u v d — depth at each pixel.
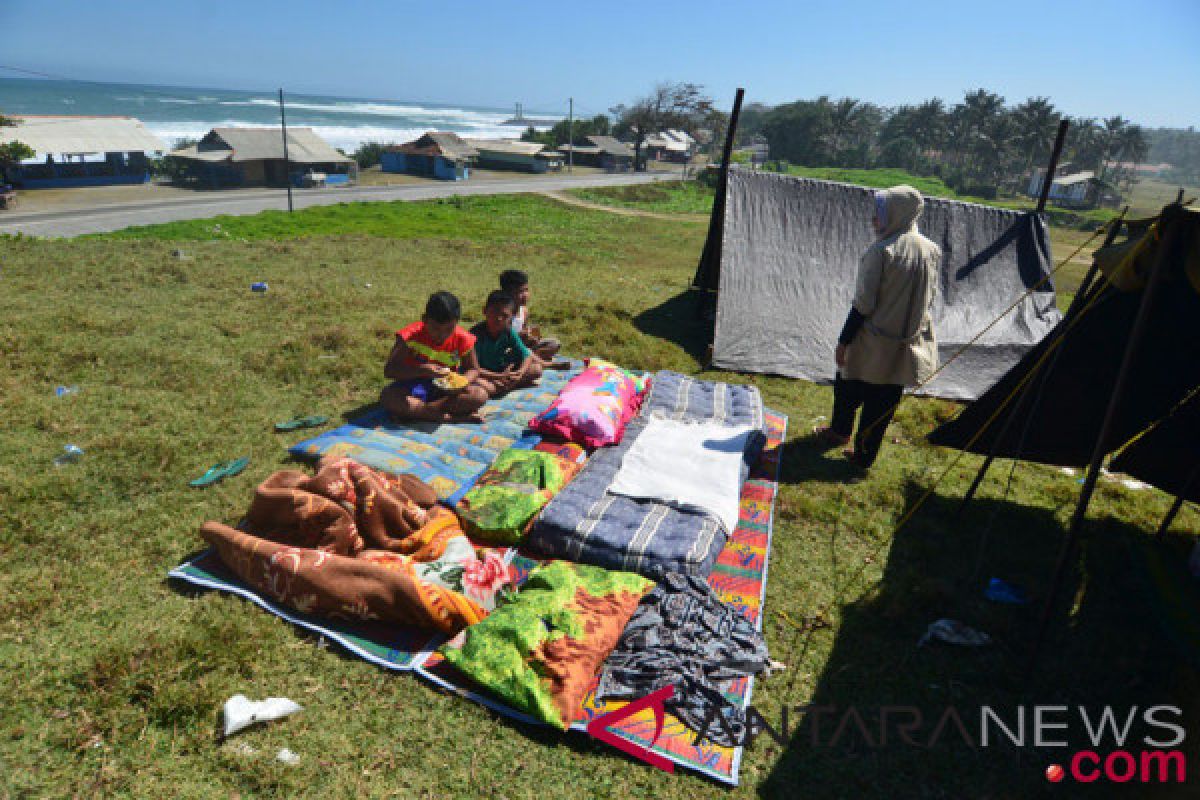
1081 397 5.02
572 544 4.56
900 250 5.73
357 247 17.72
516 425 6.20
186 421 6.25
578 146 94.12
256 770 2.98
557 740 3.28
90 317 8.85
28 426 5.89
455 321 6.04
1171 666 4.03
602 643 3.65
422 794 2.97
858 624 4.31
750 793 3.11
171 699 3.22
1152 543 5.19
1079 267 28.67
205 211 41.75
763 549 4.93
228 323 9.23
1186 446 5.17
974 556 5.19
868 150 140.62
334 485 4.32
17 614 3.74
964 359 9.62
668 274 18.64
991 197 104.75
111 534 4.53
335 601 3.80
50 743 3.03
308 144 60.50
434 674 3.56
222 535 4.18
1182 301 4.08
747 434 6.32
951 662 4.03
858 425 7.43
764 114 181.25
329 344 8.62
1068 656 4.15
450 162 67.50
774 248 10.27
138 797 2.84
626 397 6.51
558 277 15.72
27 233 31.22
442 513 4.68
